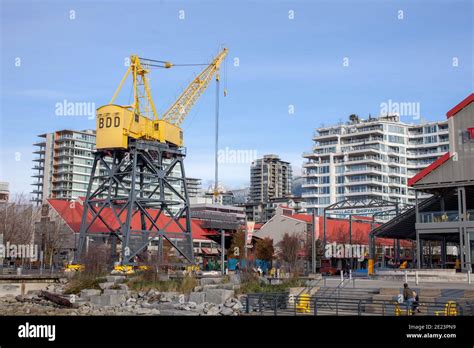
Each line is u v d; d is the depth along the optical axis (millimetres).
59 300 48969
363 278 53188
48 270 75438
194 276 56469
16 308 46000
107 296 47031
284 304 38281
